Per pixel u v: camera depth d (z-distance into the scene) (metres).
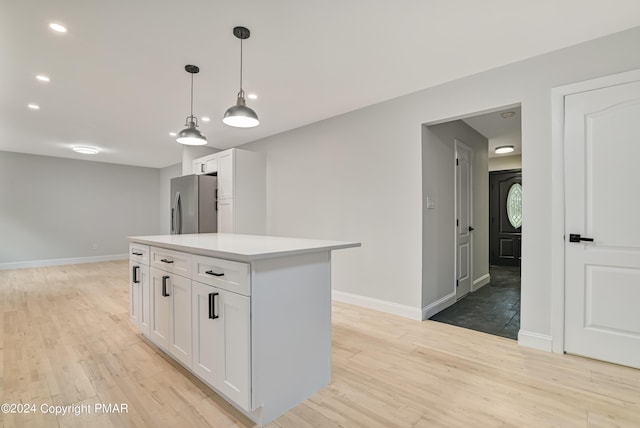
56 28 2.04
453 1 1.81
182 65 2.56
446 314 3.26
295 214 4.34
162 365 2.12
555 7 1.85
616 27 2.04
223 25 2.03
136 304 2.53
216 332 1.64
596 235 2.16
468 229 4.23
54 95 3.16
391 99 3.27
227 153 4.51
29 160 6.18
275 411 1.57
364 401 1.71
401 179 3.19
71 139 4.97
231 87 2.98
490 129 4.36
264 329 1.52
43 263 6.33
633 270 2.05
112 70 2.63
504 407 1.65
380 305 3.34
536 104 2.40
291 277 1.65
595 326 2.18
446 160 3.59
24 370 2.04
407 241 3.14
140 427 1.50
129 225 7.51
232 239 2.31
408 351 2.35
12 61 2.47
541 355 2.27
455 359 2.21
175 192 4.95
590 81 2.17
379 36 2.17
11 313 3.27
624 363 2.07
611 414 1.59
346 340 2.55
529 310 2.43
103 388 1.83
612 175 2.11
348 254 3.65
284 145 4.50
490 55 2.41
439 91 2.93
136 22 1.99
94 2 1.79
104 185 7.13
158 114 3.75
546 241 2.35
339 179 3.78
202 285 1.74
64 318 3.10
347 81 2.86
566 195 2.27
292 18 1.97
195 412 1.61
